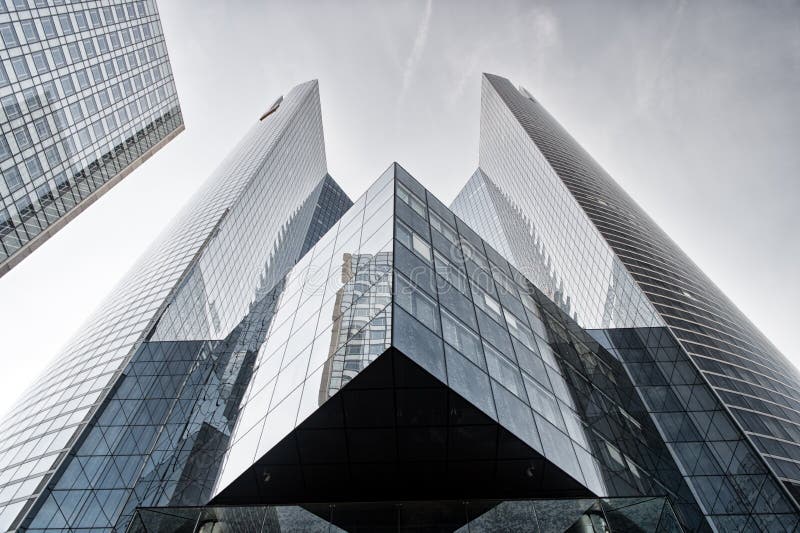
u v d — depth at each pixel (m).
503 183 133.12
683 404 36.06
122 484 39.28
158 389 47.19
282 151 124.12
